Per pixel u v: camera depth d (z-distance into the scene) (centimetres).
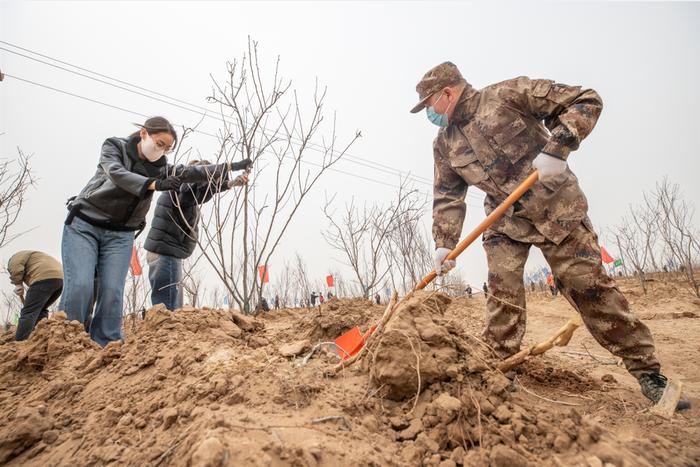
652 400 200
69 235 315
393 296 206
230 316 301
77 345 262
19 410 183
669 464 133
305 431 137
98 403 190
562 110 223
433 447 140
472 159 243
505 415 150
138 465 132
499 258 242
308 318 311
